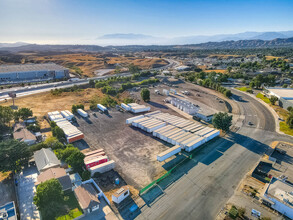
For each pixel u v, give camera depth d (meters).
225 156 59.16
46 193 36.75
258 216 37.84
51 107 98.56
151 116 86.12
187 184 46.97
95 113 92.06
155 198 42.50
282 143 67.25
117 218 37.31
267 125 81.94
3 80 155.12
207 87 145.88
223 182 47.84
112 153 59.50
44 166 48.06
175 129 72.19
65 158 51.56
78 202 40.41
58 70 175.62
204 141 66.56
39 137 67.62
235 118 88.94
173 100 107.44
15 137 63.50
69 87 134.75
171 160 56.41
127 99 107.19
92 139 67.88
